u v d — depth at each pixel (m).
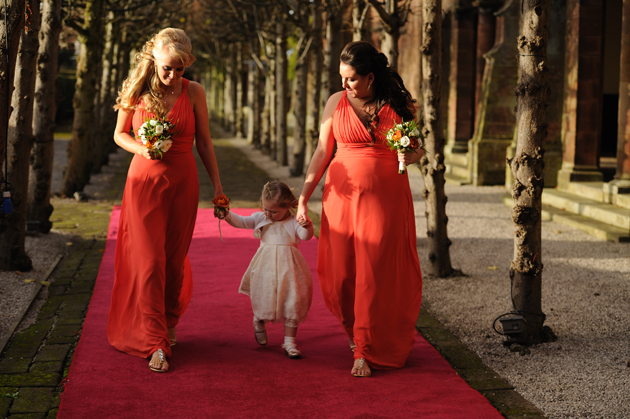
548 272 6.73
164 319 3.99
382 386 3.67
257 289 4.14
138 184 3.97
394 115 3.90
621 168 9.72
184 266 4.39
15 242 6.30
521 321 4.48
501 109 14.06
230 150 24.16
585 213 9.72
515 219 4.54
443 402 3.46
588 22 10.94
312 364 4.01
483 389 3.71
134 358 4.01
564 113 11.50
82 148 11.99
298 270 4.14
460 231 9.08
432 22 6.15
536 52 4.48
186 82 4.09
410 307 4.08
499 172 14.14
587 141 11.23
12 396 3.47
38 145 8.02
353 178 3.90
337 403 3.42
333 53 12.73
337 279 4.03
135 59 4.01
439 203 6.45
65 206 10.81
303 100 15.88
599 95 11.14
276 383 3.68
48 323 4.82
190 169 4.08
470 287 6.12
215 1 20.27
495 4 15.52
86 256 7.18
